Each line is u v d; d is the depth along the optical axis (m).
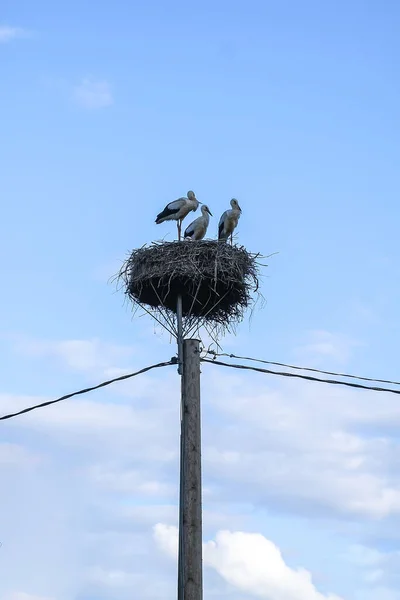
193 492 11.79
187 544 11.51
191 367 12.66
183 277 14.86
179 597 11.44
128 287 15.25
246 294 15.45
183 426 12.24
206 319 15.45
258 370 13.41
